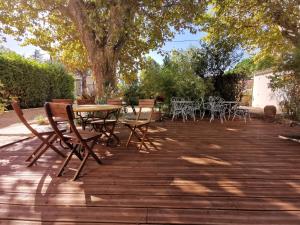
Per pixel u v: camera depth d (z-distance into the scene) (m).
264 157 3.10
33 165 2.75
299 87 5.51
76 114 4.23
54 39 7.71
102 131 3.81
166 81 7.41
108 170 2.58
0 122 6.26
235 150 3.46
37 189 2.09
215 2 6.49
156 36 6.96
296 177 2.38
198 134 4.77
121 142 3.97
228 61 8.09
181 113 7.34
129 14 5.13
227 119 7.33
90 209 1.74
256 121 6.95
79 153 2.84
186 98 7.37
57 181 2.27
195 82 7.38
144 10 5.64
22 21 6.42
